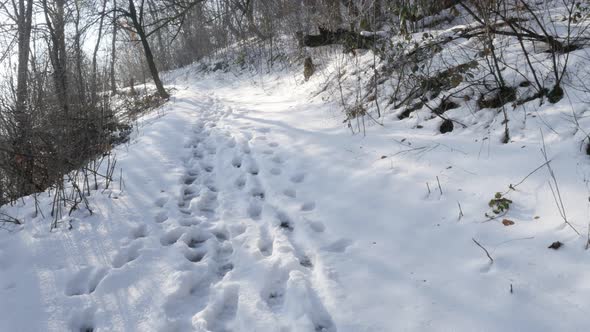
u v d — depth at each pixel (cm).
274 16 1359
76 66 720
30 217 394
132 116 976
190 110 933
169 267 304
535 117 368
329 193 397
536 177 313
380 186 381
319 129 579
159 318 254
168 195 434
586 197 277
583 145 316
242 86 1332
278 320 247
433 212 325
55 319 261
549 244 259
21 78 551
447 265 270
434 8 691
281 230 347
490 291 240
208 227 372
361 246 308
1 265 320
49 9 974
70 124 520
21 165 471
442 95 470
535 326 212
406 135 455
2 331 252
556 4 582
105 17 1159
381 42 594
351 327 233
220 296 271
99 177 487
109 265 314
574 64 394
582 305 215
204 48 1973
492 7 423
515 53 464
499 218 295
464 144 392
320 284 272
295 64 1144
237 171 493
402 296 251
